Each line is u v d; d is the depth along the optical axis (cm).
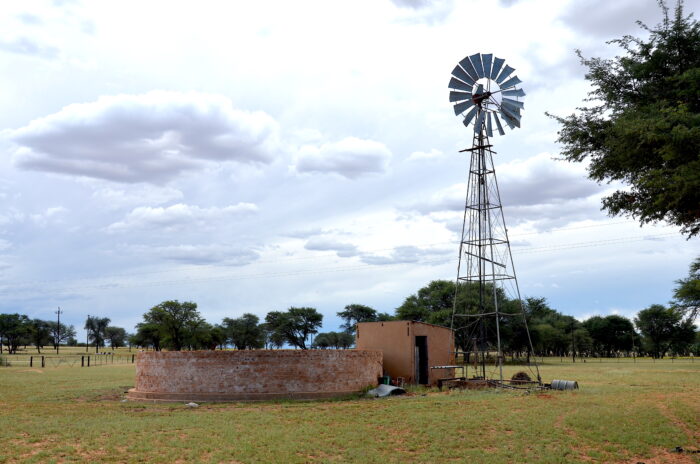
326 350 3144
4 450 1747
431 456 1770
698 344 15388
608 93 2275
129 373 5531
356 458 1727
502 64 4378
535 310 13212
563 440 1984
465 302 8806
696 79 1995
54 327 17850
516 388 3638
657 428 2167
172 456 1706
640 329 14375
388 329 3934
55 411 2617
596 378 5038
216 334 13550
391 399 3039
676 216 2184
